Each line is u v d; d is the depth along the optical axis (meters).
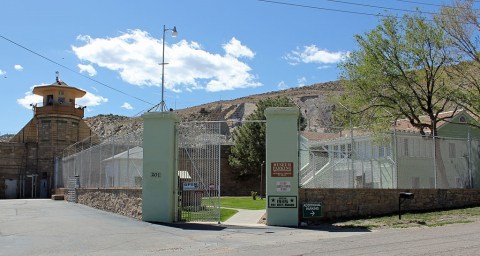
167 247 11.82
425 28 27.58
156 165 17.30
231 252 10.68
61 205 27.75
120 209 20.53
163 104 17.77
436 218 17.44
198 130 17.84
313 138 38.19
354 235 13.59
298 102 115.00
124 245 12.14
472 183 22.70
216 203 17.56
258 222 17.55
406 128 34.03
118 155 22.02
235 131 51.94
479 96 27.02
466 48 27.50
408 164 21.45
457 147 22.69
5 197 57.28
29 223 16.77
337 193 17.97
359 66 28.41
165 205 17.08
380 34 28.05
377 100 28.70
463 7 27.36
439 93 28.19
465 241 11.00
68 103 61.12
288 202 16.62
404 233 13.37
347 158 20.19
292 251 10.44
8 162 57.97
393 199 19.28
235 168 49.72
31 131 61.41
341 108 30.09
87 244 12.27
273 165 16.80
